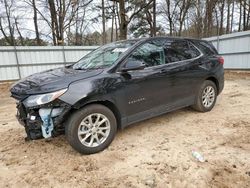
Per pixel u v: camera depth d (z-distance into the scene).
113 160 3.29
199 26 30.00
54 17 22.86
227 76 12.38
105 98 3.48
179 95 4.60
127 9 21.22
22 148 3.80
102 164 3.19
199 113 5.18
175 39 4.75
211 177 2.80
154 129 4.35
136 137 4.02
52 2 22.45
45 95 3.11
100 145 3.51
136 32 28.23
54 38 23.72
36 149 3.73
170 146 3.64
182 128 4.36
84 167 3.13
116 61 3.75
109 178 2.88
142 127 4.47
